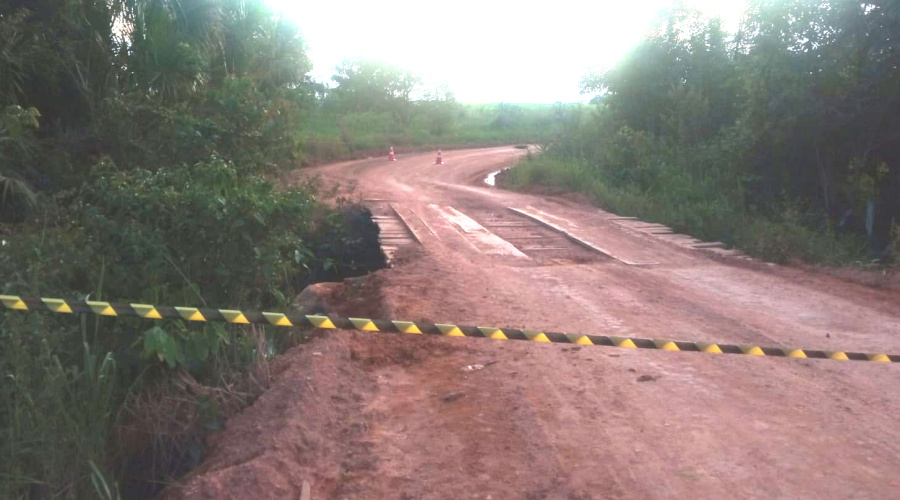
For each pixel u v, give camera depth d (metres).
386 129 52.00
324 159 38.53
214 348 5.79
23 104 11.49
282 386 5.48
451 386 5.98
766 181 17.33
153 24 13.25
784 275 10.59
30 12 11.30
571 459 4.66
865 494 4.20
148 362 5.79
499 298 8.91
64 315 5.69
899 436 4.98
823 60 15.34
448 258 11.54
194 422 5.27
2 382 4.70
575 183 21.80
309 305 8.94
